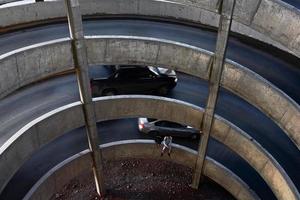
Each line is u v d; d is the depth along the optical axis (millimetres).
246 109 24375
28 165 21516
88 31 25938
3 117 21172
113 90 25531
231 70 18438
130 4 27484
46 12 25812
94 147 22031
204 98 26438
